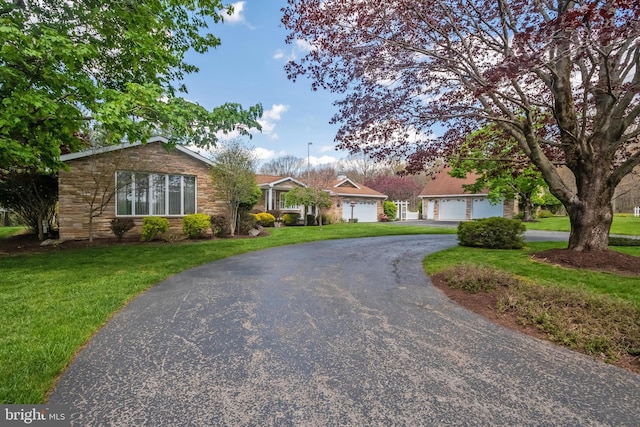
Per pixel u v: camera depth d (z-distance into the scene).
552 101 7.95
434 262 7.21
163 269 6.27
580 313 3.68
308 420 1.99
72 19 6.79
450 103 6.64
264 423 1.96
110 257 7.60
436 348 3.01
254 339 3.18
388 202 29.98
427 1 5.28
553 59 4.77
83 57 6.14
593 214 6.98
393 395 2.26
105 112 5.43
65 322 3.48
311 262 7.33
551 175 7.21
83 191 10.27
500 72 4.87
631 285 4.99
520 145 7.68
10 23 5.12
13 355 2.70
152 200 11.51
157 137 11.08
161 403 2.15
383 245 10.49
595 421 1.99
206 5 8.37
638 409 2.11
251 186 13.08
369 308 4.14
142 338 3.18
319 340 3.16
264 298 4.53
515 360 2.78
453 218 27.00
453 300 4.50
